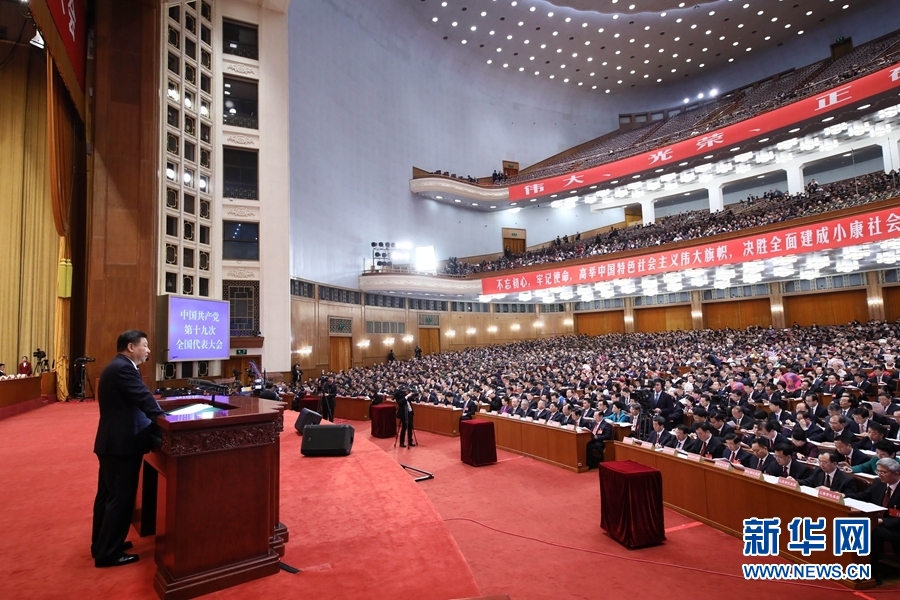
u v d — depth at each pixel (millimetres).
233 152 20344
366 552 3518
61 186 13539
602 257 26719
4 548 3506
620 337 32906
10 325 13883
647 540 5809
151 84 15062
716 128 26312
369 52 30375
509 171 39281
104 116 14398
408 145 33062
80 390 13766
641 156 29094
